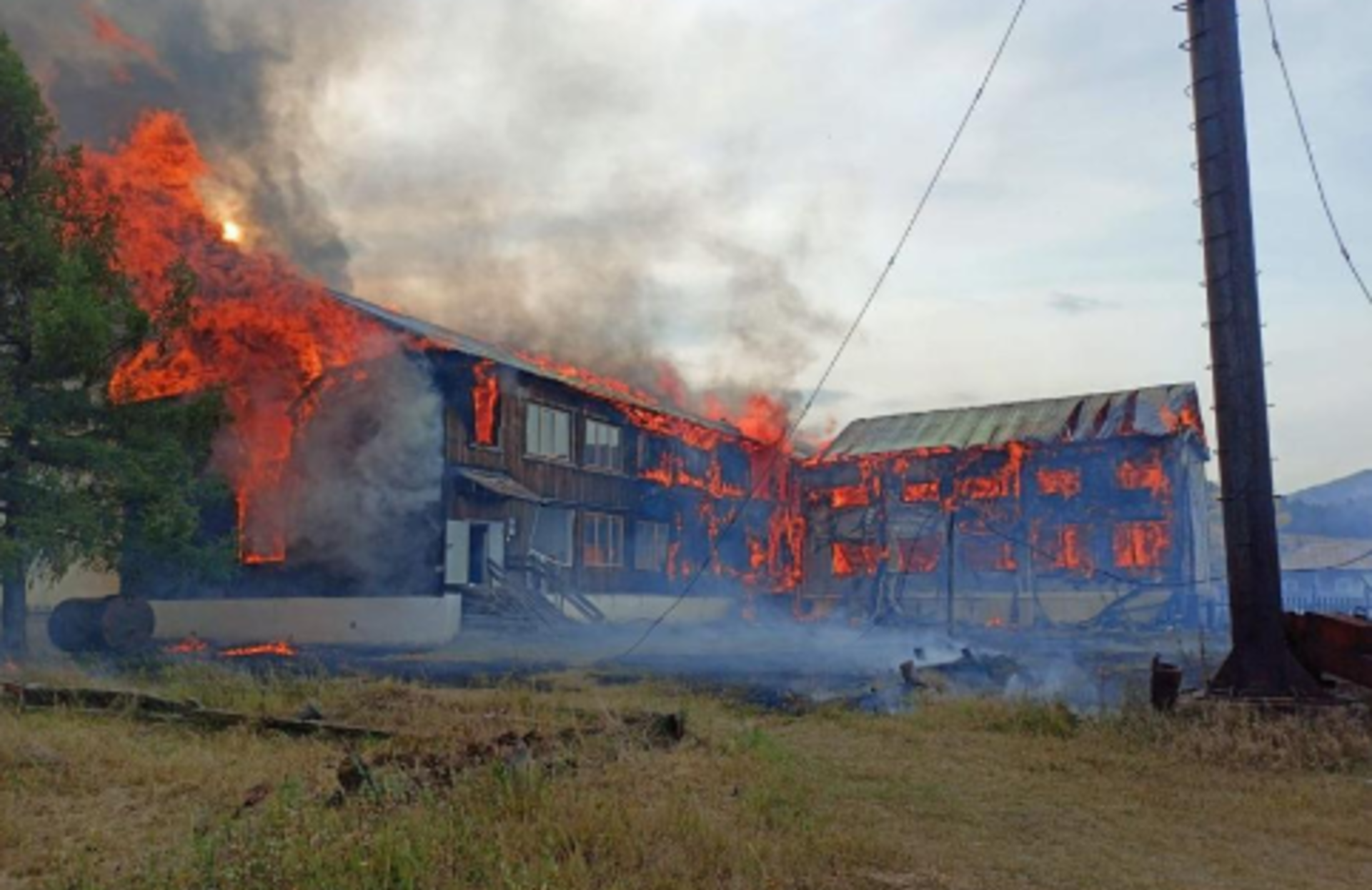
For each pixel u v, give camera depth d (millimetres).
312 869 4750
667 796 6383
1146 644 24875
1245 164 12141
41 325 14461
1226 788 8133
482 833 5359
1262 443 11633
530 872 4805
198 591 21047
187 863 5012
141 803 6539
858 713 11602
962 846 6156
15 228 14836
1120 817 7102
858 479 38500
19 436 14891
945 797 7527
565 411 29281
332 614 21672
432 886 4617
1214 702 10578
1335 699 10789
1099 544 33406
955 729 10633
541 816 5676
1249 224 12031
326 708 10578
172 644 19578
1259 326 11875
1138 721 10320
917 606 34406
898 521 36812
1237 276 11906
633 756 7762
